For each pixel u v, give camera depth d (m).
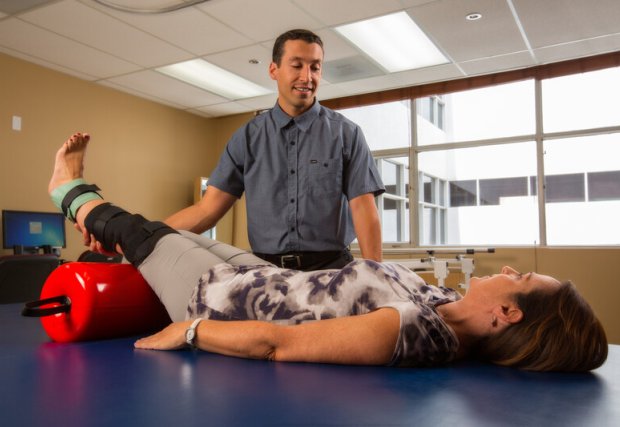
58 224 4.37
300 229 1.67
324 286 1.09
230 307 1.15
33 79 4.46
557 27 3.78
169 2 3.37
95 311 1.22
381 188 1.72
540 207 4.78
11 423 0.63
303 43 1.58
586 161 4.74
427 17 3.59
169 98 5.55
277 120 1.71
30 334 1.37
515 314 0.97
